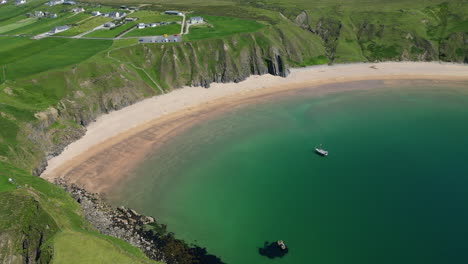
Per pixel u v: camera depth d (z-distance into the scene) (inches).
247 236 2669.8
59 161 3678.6
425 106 4616.1
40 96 4252.0
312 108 4675.2
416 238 2568.9
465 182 3125.0
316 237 2623.0
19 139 3548.2
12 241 2249.0
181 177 3358.8
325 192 3078.2
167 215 2906.0
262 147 3794.3
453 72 5664.4
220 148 3804.1
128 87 4918.8
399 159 3499.0
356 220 2755.9
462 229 2630.4
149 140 4003.4
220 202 3024.1
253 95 5132.9
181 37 5949.8
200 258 2491.4
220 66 5580.7
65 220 2596.0
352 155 3597.4
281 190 3129.9
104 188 3240.7
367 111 4547.2
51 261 2210.9
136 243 2591.0
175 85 5310.0
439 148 3656.5
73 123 4210.1
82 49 5595.5
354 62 6171.3
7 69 4830.2
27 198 2532.0
